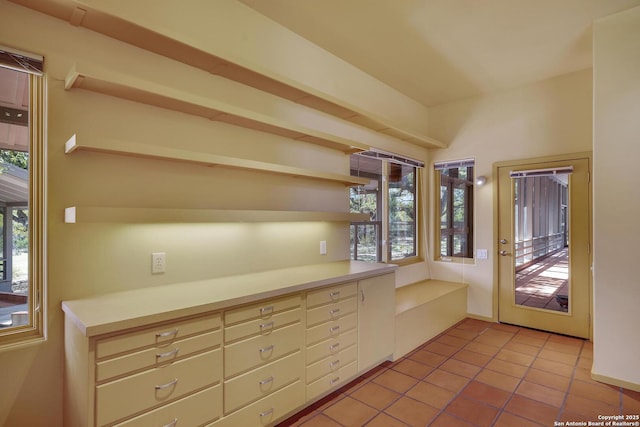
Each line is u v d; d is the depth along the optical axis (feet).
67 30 5.75
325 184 10.25
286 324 6.84
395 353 10.14
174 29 7.07
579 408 7.64
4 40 5.17
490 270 14.03
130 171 6.41
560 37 9.84
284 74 9.31
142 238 6.56
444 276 15.31
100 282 6.06
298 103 9.54
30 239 5.61
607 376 8.74
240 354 6.06
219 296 5.95
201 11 7.54
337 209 10.62
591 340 11.73
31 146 5.61
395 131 12.45
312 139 9.34
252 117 7.41
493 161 13.96
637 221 8.36
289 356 6.92
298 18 8.93
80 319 4.64
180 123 7.07
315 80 10.23
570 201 12.20
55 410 5.62
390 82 12.98
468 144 14.61
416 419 7.22
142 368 4.88
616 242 8.63
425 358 10.35
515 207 13.51
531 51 10.67
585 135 11.93
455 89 13.67
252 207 8.34
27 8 5.38
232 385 5.94
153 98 6.23
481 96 14.29
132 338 4.79
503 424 7.07
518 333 12.58
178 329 5.26
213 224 7.63
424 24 9.21
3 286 5.62
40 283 5.64
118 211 5.41
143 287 6.55
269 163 7.97
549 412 7.49
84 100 5.88
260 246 8.54
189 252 7.22
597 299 8.91
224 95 7.85
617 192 8.62
